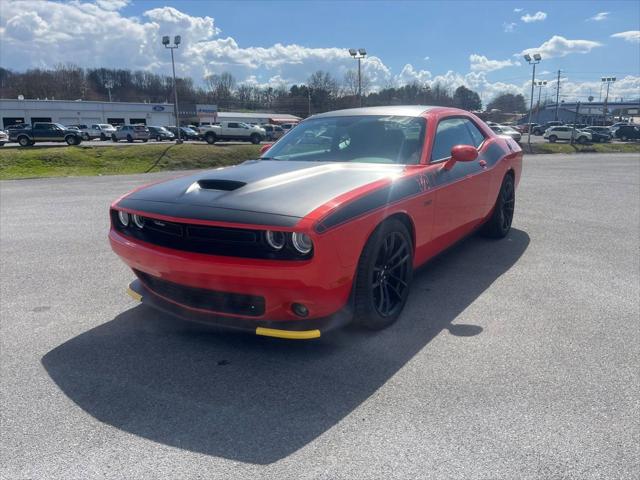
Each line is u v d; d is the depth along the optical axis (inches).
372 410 94.1
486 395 98.0
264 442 85.9
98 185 504.7
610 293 153.7
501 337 123.6
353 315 118.6
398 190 126.2
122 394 101.9
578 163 761.6
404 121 159.2
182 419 93.1
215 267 105.1
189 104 2856.8
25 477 78.4
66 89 3927.2
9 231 259.8
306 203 107.4
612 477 75.7
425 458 80.5
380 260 124.4
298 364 112.3
